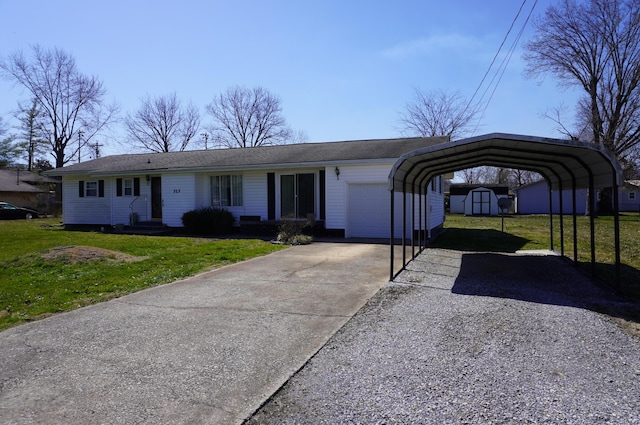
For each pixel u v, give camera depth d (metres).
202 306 5.89
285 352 4.16
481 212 38.03
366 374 3.60
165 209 18.12
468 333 4.57
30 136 42.28
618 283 6.27
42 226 22.33
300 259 9.89
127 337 4.65
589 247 12.18
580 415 2.89
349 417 2.91
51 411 3.07
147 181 19.06
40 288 6.95
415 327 4.81
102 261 9.38
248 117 49.41
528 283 7.07
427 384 3.38
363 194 14.95
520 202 41.44
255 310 5.66
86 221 20.81
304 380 3.52
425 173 10.66
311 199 15.91
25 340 4.59
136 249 11.70
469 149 7.92
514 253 10.92
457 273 8.02
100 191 20.45
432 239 14.66
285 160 15.73
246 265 9.10
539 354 3.97
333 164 14.92
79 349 4.31
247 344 4.39
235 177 17.28
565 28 29.02
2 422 2.92
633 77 27.41
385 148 15.85
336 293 6.59
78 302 6.18
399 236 14.66
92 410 3.08
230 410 3.05
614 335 4.48
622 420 2.82
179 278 7.77
